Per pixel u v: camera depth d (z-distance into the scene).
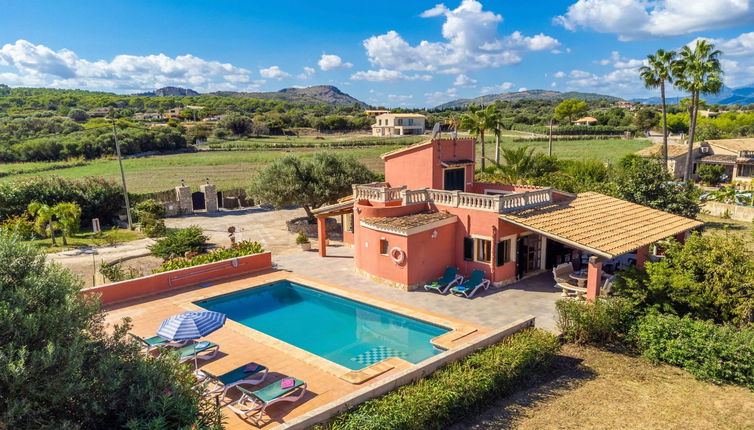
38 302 7.68
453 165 25.33
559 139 98.62
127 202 34.44
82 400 7.41
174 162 66.62
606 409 11.04
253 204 43.53
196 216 39.09
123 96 169.38
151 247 26.20
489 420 10.56
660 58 36.66
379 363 13.39
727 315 14.81
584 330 14.65
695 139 80.38
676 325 13.42
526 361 12.25
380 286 20.78
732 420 10.53
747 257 15.45
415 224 20.00
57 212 28.94
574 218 20.97
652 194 28.98
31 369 6.73
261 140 97.12
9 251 7.82
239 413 10.61
